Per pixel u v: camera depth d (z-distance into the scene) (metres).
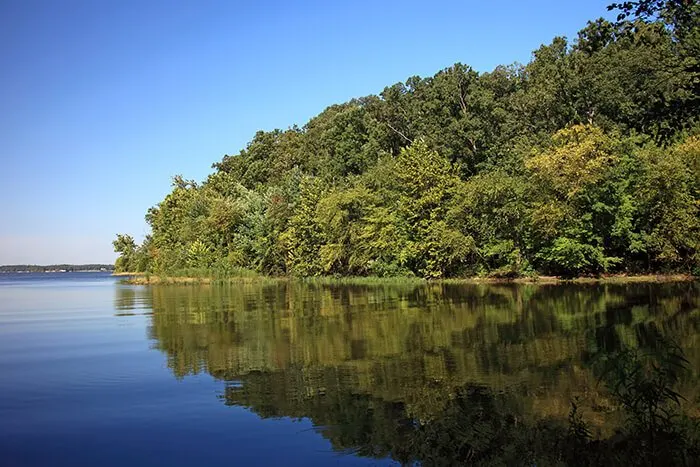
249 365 14.57
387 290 40.94
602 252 42.62
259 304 32.59
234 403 10.95
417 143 56.25
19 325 25.02
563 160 41.06
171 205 98.06
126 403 11.10
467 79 72.75
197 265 77.31
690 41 8.51
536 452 7.85
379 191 58.44
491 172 51.84
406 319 22.78
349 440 8.71
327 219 58.97
